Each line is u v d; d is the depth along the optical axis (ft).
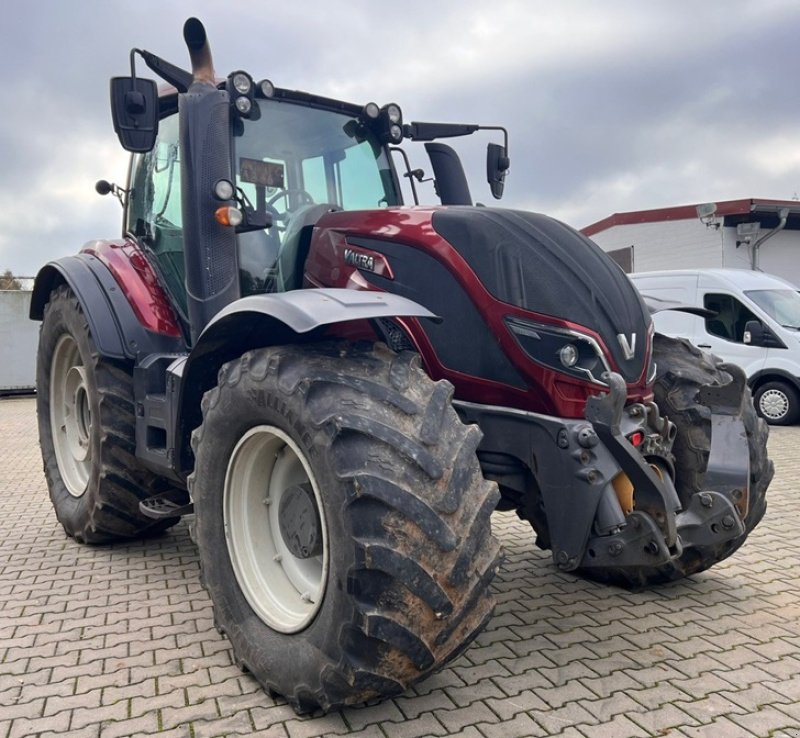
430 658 7.20
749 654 9.43
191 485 9.48
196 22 10.51
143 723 7.91
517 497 9.48
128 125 10.29
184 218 10.91
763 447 11.14
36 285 15.62
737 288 33.63
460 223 9.25
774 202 47.85
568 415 8.68
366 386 7.61
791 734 7.59
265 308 7.95
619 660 9.27
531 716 7.92
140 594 11.94
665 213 54.60
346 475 7.07
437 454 7.26
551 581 12.30
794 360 31.81
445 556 7.06
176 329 12.85
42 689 8.70
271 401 8.02
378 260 9.73
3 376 51.70
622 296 9.29
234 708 8.17
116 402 13.05
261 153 11.93
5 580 12.72
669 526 8.34
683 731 7.64
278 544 9.02
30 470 24.98
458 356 9.19
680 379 10.85
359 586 6.98
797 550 13.92
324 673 7.39
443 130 14.10
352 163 13.07
